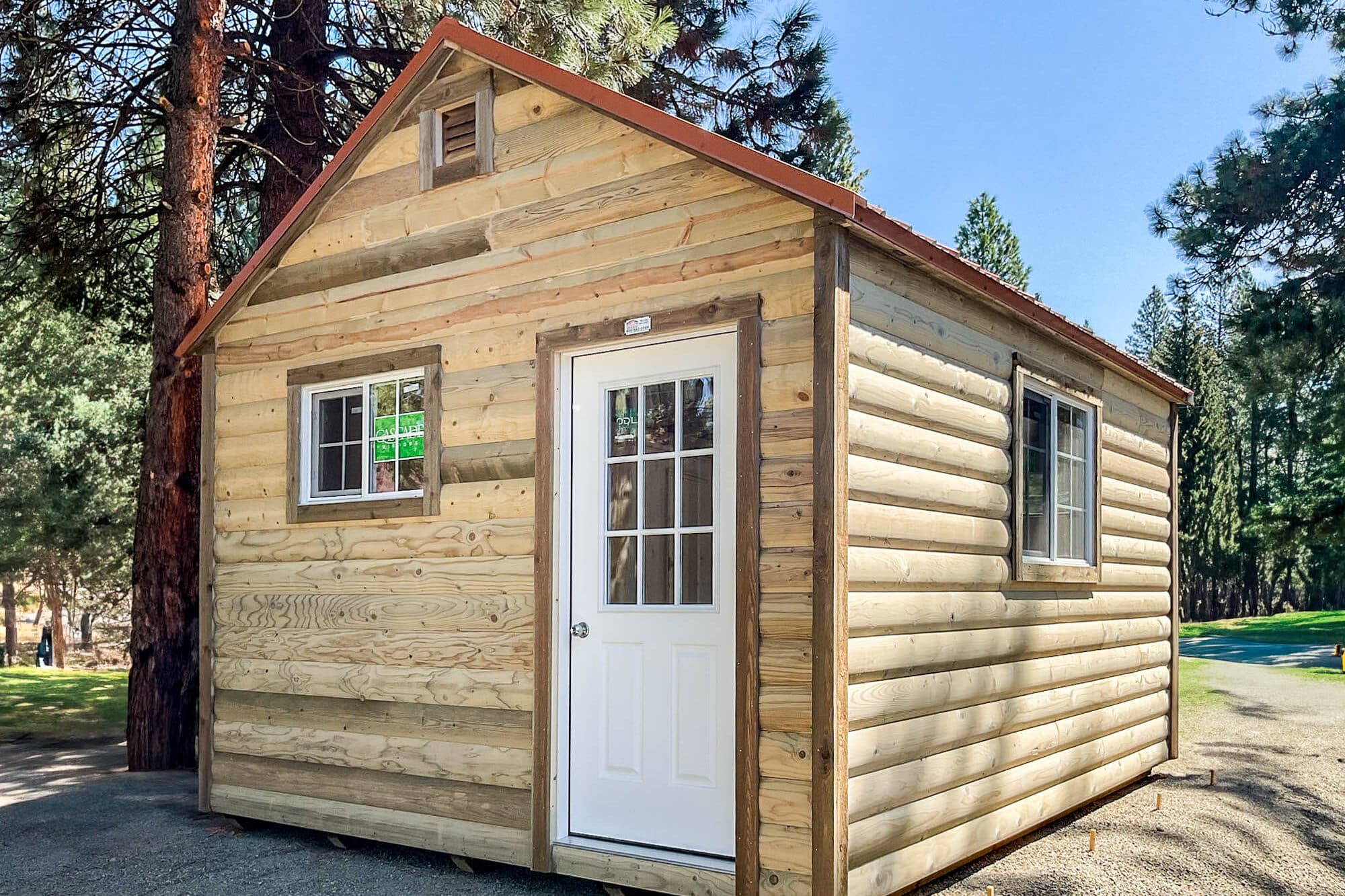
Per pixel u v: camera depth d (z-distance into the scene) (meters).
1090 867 5.41
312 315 6.46
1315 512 19.50
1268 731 10.01
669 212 5.01
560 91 5.27
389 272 6.11
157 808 7.04
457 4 9.46
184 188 8.82
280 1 10.52
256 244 12.46
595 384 5.26
